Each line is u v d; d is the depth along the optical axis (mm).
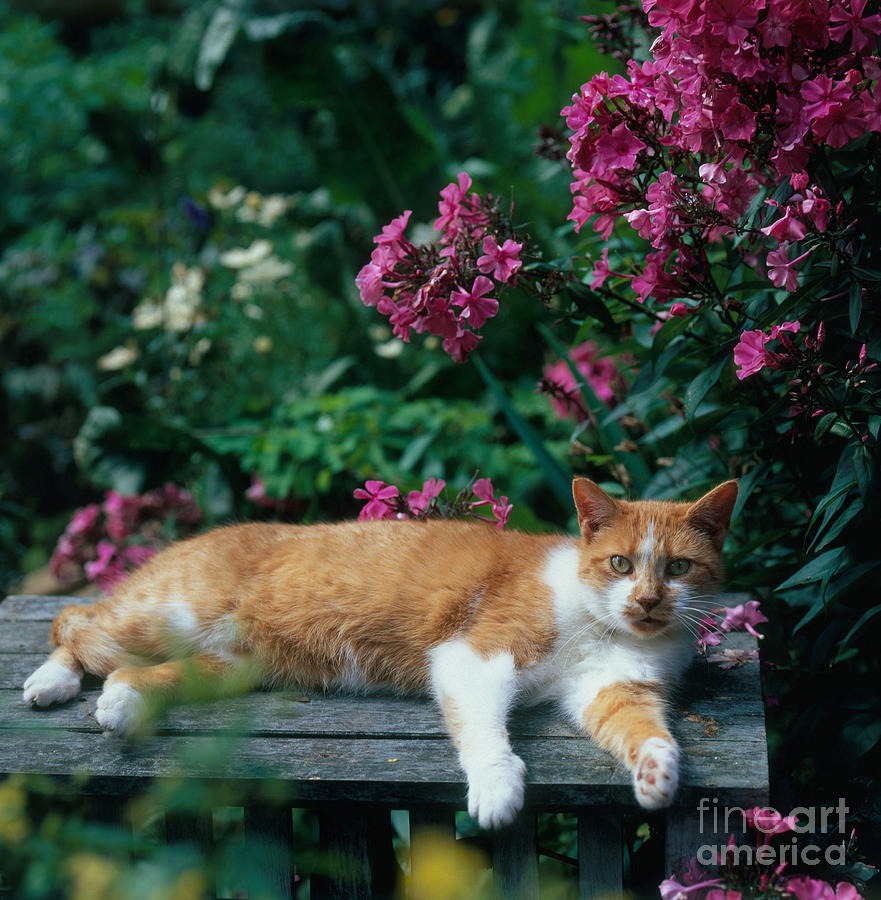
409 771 2299
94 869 1841
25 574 5234
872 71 2406
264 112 8906
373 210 5621
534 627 2605
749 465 3152
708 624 2682
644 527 2598
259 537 2910
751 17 2387
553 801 2244
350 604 2686
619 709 2406
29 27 8734
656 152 2643
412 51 9281
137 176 7223
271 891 2131
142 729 2449
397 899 2643
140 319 5367
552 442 4859
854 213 2574
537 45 6000
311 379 5480
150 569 2914
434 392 5250
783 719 3117
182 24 8516
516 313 5113
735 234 2721
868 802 2732
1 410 6348
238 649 2764
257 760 2346
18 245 6988
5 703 2654
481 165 5562
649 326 3332
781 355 2463
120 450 4906
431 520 3018
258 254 5367
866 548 2627
